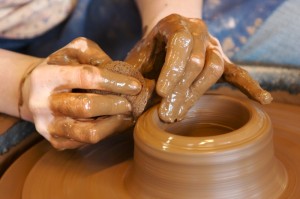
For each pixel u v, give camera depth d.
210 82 0.60
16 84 0.71
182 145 0.54
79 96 0.58
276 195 0.56
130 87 0.58
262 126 0.57
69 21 0.93
